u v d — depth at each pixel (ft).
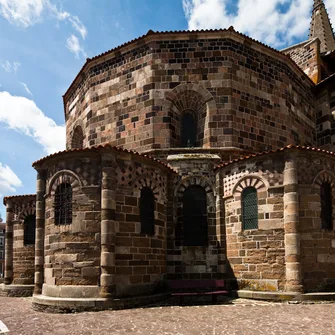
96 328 38.34
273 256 54.80
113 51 73.36
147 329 37.17
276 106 73.36
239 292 55.98
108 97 73.41
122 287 51.75
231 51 69.62
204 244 63.26
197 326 37.99
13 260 78.13
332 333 34.45
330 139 82.23
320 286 54.08
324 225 57.06
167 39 70.23
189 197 65.26
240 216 59.26
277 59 75.51
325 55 95.14
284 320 40.06
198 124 70.03
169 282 56.80
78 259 51.65
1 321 44.65
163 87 68.85
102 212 52.13
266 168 57.47
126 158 56.03
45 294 53.83
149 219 58.18
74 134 85.97
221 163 65.98
